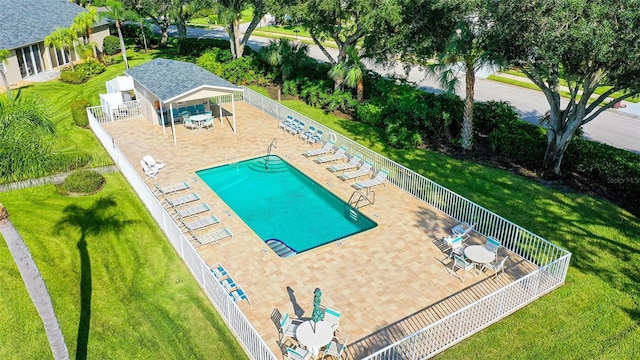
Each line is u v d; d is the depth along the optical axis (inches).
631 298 576.4
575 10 622.2
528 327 532.7
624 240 687.7
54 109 1184.8
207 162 900.0
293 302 550.9
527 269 617.9
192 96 944.9
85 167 884.0
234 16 1432.1
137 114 1128.2
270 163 926.4
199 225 676.1
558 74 802.2
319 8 1040.8
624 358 492.7
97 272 613.3
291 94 1370.6
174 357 491.2
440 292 572.7
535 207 772.0
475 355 494.0
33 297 383.6
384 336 504.4
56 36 1411.2
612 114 1296.8
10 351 498.0
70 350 497.7
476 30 812.0
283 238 693.3
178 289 585.6
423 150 987.3
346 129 1108.5
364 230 704.4
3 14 1459.2
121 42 1547.7
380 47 1061.1
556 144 851.4
